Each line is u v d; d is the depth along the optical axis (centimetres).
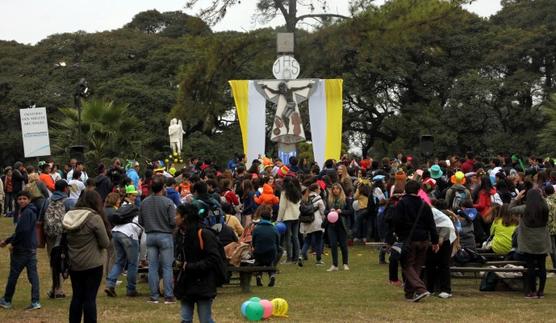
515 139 4766
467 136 4875
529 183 1623
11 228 2478
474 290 1434
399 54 4781
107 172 1956
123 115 3234
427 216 1267
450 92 4925
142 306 1250
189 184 1881
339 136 2870
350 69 4819
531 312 1198
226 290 1437
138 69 5956
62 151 3128
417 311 1205
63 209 1301
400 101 5050
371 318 1151
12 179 2598
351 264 1831
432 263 1342
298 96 2898
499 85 4822
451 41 5034
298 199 1816
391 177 2055
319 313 1192
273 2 3728
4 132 5716
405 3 3356
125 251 1350
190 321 912
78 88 3033
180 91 3791
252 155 2884
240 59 3834
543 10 5631
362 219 2136
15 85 5797
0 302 1240
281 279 1584
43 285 1496
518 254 1409
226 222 1497
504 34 5138
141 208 1286
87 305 986
